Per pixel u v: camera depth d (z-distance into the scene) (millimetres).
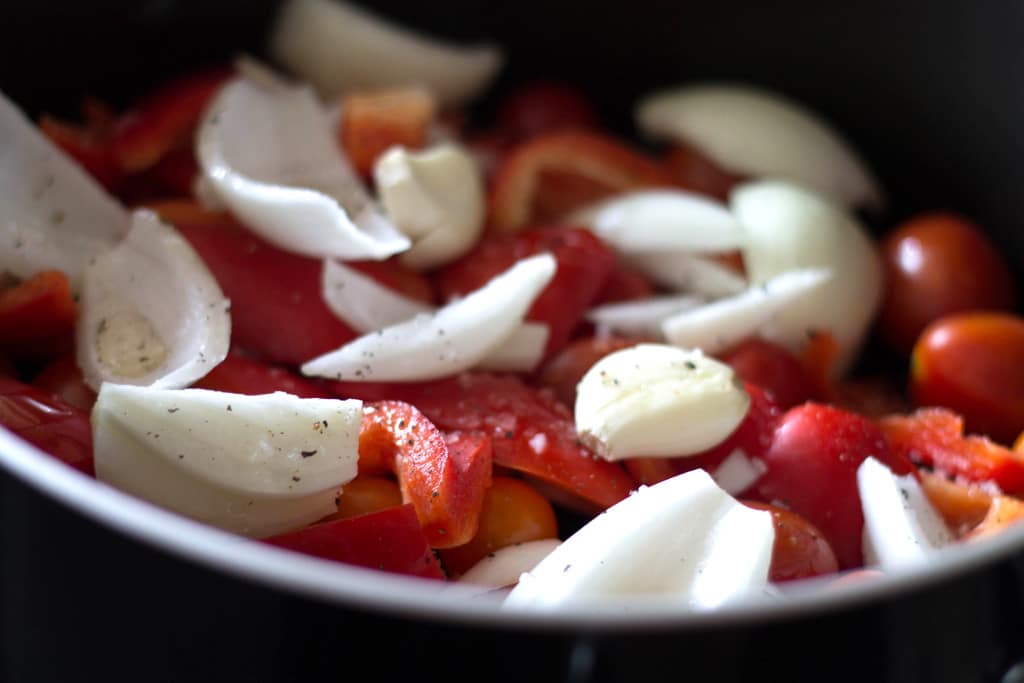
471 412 276
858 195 363
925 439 293
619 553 243
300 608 216
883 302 346
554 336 301
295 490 252
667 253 329
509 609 210
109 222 306
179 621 225
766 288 308
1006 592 234
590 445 269
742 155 358
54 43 337
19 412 258
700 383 270
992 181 359
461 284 310
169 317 281
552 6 378
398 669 217
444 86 374
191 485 249
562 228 321
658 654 213
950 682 237
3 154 294
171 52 359
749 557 241
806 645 218
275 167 325
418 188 302
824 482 274
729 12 373
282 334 291
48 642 243
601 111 394
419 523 251
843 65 371
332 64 364
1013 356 311
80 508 218
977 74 353
